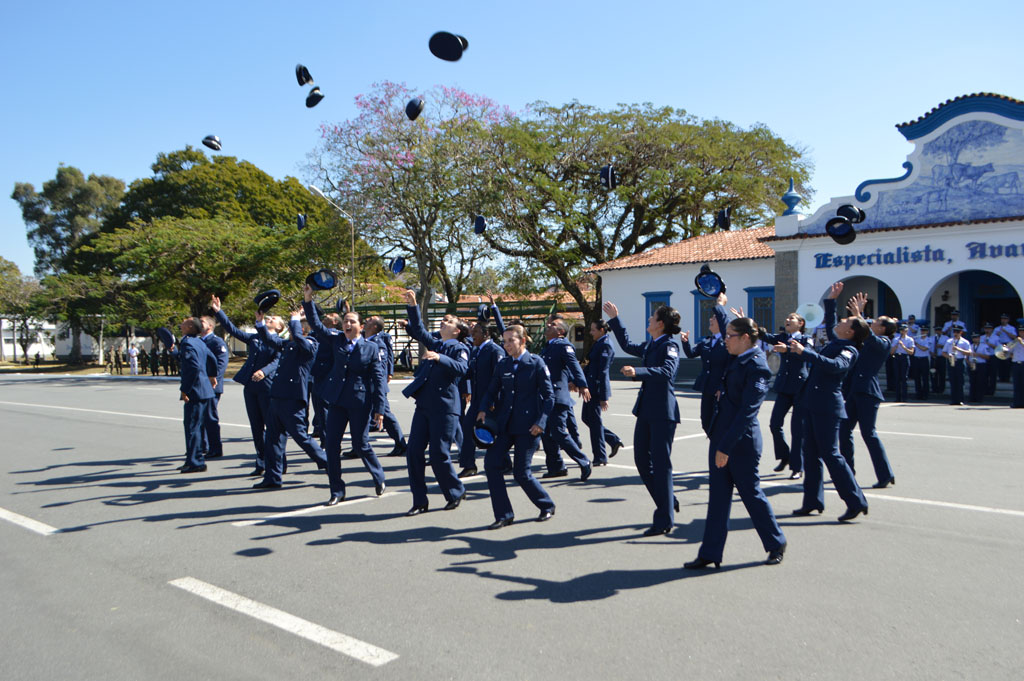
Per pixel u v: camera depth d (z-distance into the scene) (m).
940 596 4.30
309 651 3.65
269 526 6.07
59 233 59.44
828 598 4.29
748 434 4.80
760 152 33.06
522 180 30.55
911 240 20.16
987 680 3.29
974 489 7.09
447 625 3.96
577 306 40.97
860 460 8.72
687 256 27.05
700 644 3.68
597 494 7.15
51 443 10.99
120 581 4.72
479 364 6.79
